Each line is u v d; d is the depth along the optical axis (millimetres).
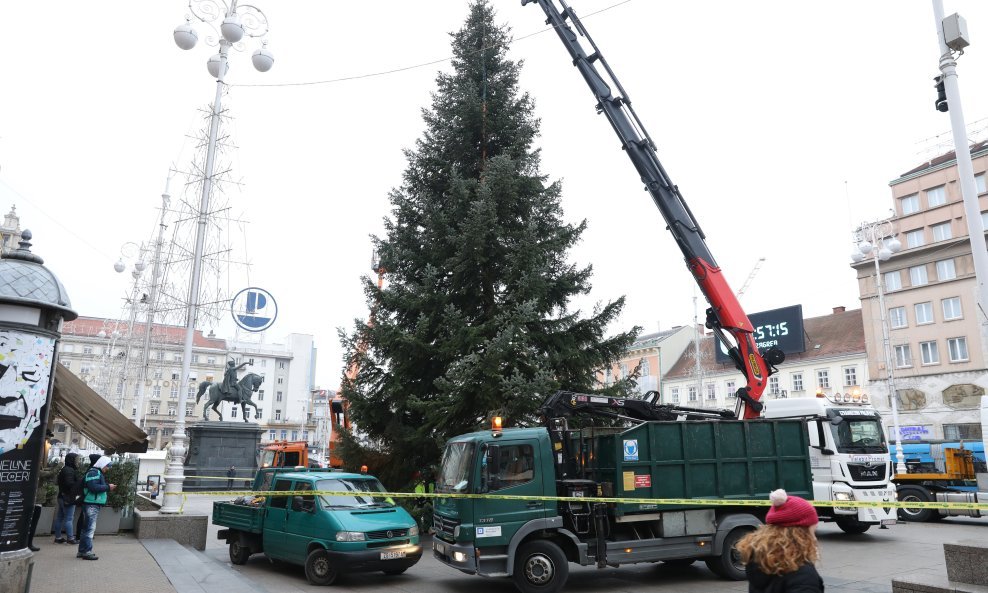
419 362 16422
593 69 15383
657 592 10078
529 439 10305
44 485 13828
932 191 44031
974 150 42219
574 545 10133
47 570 9391
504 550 9883
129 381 38094
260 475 13344
